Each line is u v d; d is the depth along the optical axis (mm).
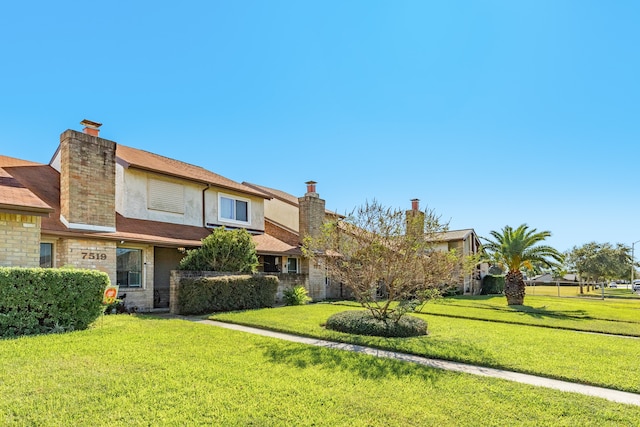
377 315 12023
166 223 18344
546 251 25016
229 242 16484
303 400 5570
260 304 16516
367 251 11570
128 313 13945
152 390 5758
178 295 14164
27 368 6562
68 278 9930
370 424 4871
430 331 11961
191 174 20312
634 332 13359
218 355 7824
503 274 43125
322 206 24547
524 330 12773
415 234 11344
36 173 17016
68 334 9273
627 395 6309
